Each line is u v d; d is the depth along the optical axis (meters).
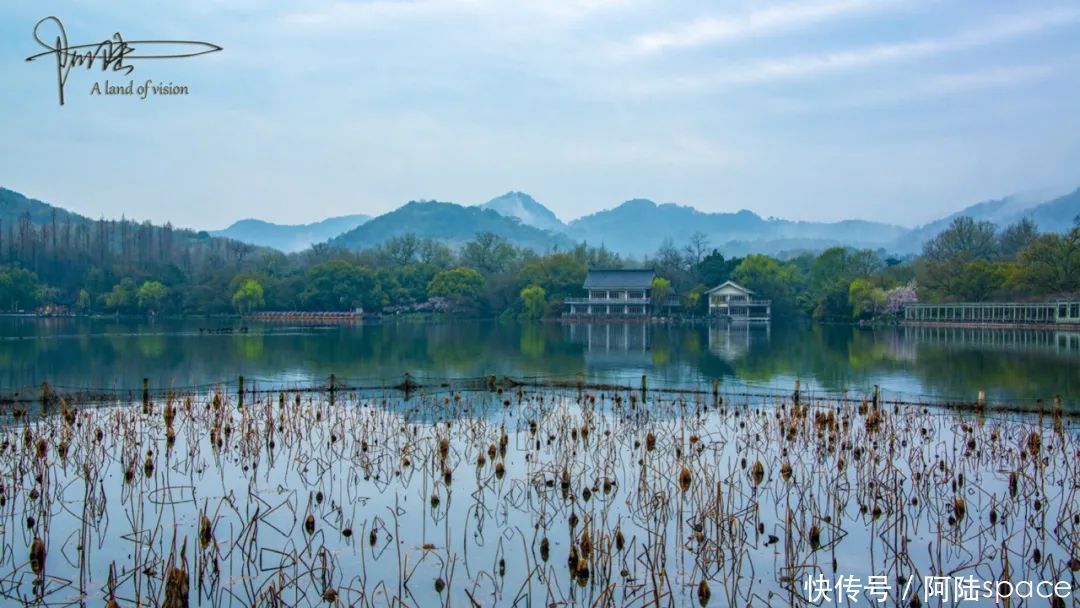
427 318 130.62
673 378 42.97
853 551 15.22
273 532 15.89
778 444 24.27
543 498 17.94
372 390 36.66
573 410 30.78
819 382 40.72
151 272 138.38
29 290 130.75
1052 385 38.78
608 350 62.94
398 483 19.41
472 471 20.66
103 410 29.50
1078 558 14.52
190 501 17.94
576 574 13.46
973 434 24.64
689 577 13.88
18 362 48.97
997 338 72.31
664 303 130.75
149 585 13.34
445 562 14.41
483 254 162.12
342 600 12.77
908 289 106.31
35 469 19.84
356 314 124.56
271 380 40.62
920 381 40.81
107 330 86.44
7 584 13.30
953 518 16.98
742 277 131.62
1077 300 81.00
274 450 22.92
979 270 98.88
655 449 23.33
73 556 14.62
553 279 134.88
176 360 51.25
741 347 65.75
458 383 39.16
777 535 16.00
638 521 16.70
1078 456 22.11
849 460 22.22
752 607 12.68
